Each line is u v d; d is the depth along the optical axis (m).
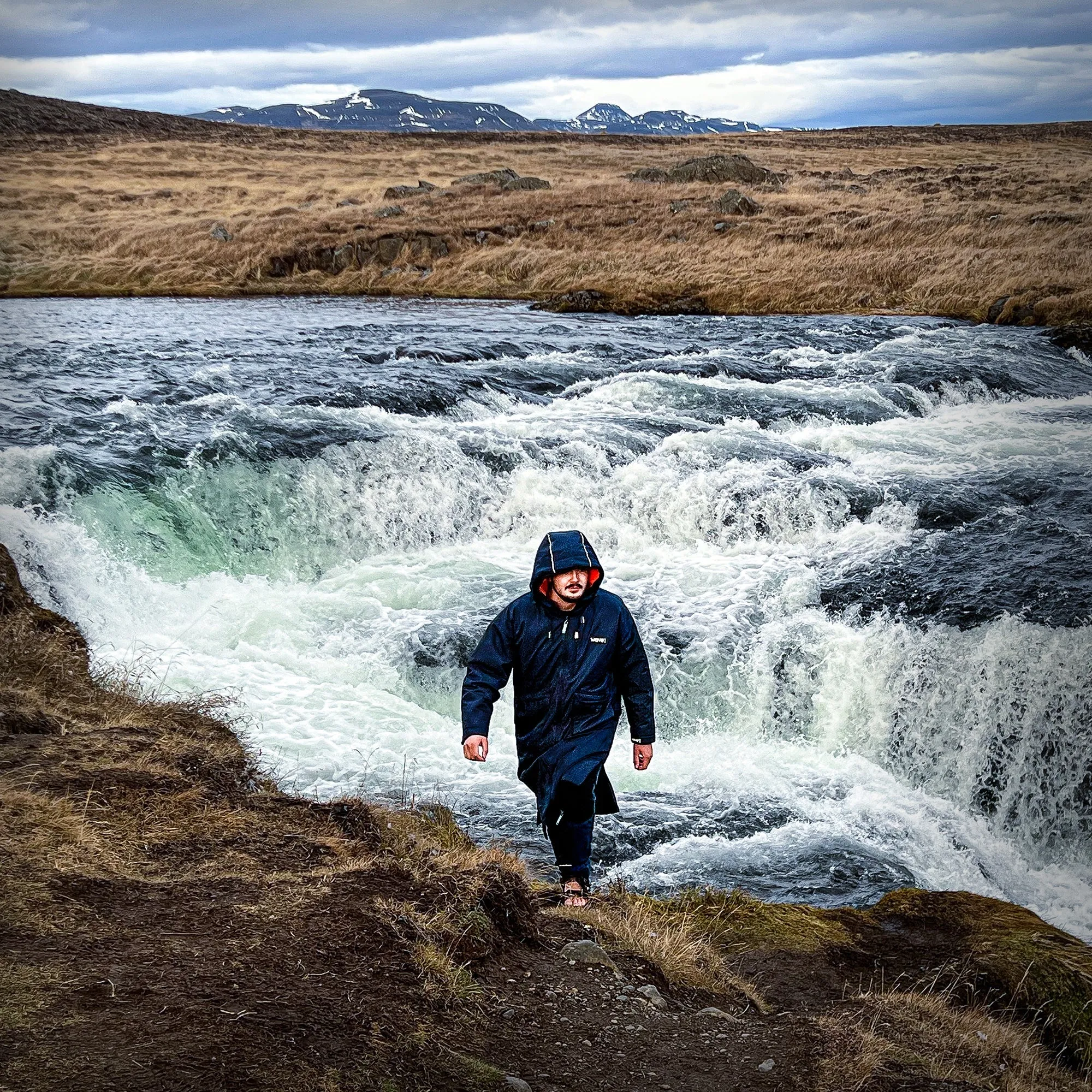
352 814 5.58
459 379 18.94
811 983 5.21
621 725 10.12
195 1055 2.95
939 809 9.59
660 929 5.33
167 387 17.42
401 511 13.49
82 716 6.87
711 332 26.72
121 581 11.16
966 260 35.19
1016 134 81.31
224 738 7.09
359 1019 3.36
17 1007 3.09
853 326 28.31
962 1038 4.60
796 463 15.28
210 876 4.40
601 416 17.17
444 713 10.09
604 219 43.34
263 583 12.05
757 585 11.92
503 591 11.81
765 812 8.64
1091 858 9.39
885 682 10.41
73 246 40.25
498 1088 3.20
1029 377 22.31
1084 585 11.20
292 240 39.97
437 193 49.91
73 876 4.16
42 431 13.91
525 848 7.28
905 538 12.94
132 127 74.69
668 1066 3.69
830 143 77.62
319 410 15.61
